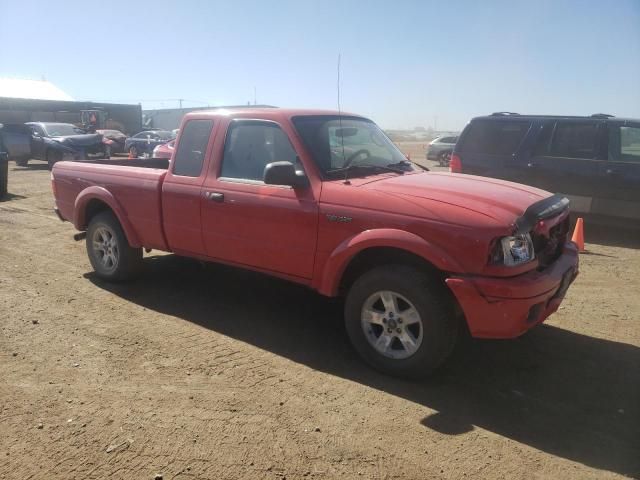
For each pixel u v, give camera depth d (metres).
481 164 9.65
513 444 3.12
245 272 6.42
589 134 8.77
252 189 4.46
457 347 4.43
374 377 3.90
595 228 9.70
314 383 3.80
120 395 3.59
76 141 19.64
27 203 11.45
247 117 4.66
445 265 3.50
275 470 2.86
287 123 4.40
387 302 3.84
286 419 3.34
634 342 4.61
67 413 3.37
